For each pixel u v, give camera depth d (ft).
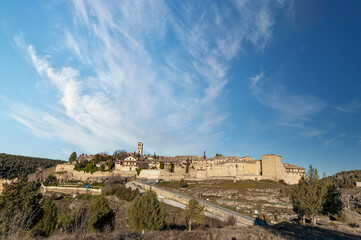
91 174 466.70
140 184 385.91
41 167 631.15
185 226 182.80
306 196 159.94
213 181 430.20
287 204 263.70
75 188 355.97
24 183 142.82
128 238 91.86
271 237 97.76
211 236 98.58
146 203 152.25
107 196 304.50
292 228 121.60
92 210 155.94
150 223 143.74
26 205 131.13
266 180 420.77
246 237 97.14
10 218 110.11
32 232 127.34
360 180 503.61
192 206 174.70
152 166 507.30
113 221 168.04
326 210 157.58
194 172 495.00
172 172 487.61
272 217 218.38
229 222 182.50
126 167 482.69
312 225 139.64
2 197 131.75
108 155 627.46
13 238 98.32
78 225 121.70
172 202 274.16
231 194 314.76
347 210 248.32
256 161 480.23
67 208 220.23
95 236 94.58
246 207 248.93
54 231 139.03
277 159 435.12
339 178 581.53
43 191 357.61
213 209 229.04
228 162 477.77
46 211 145.18
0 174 537.65
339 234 106.83
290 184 403.34
